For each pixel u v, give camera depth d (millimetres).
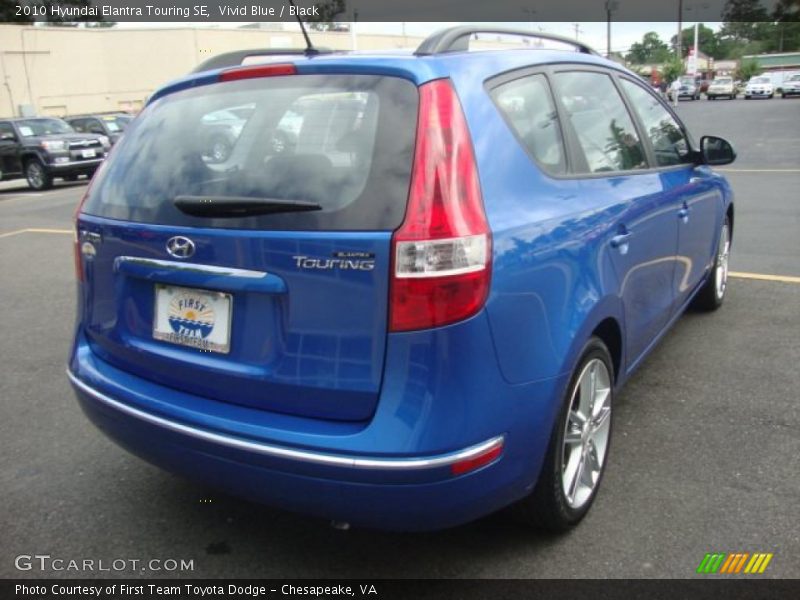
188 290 2496
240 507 3133
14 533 2963
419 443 2148
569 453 2816
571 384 2658
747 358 4539
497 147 2447
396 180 2199
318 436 2230
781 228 8242
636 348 3441
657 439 3559
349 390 2213
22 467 3502
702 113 34000
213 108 2693
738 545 2740
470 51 2662
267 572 2701
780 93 51938
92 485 3330
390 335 2156
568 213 2684
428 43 2562
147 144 2824
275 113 2516
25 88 36312
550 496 2643
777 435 3561
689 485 3146
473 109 2420
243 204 2318
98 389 2768
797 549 2707
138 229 2584
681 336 4969
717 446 3473
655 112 4117
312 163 2340
